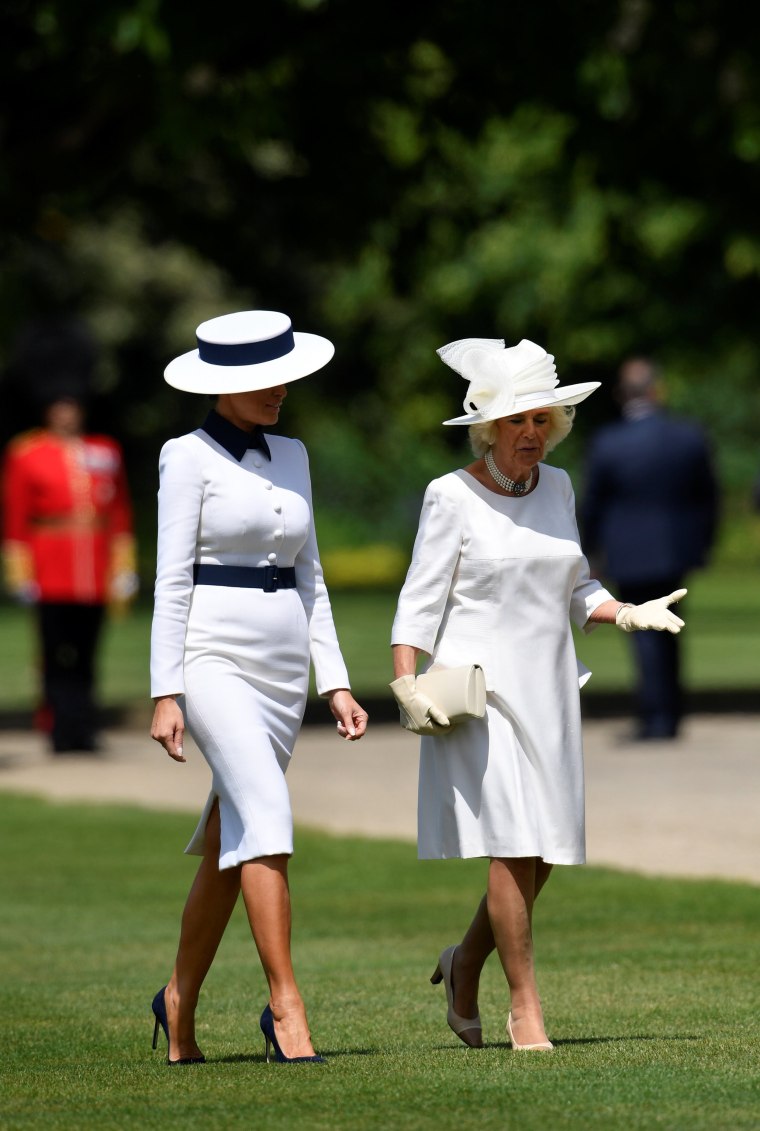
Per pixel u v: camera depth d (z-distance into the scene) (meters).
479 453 17.88
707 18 51.91
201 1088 15.45
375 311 133.75
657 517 46.22
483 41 50.97
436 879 30.34
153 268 136.00
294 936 25.67
